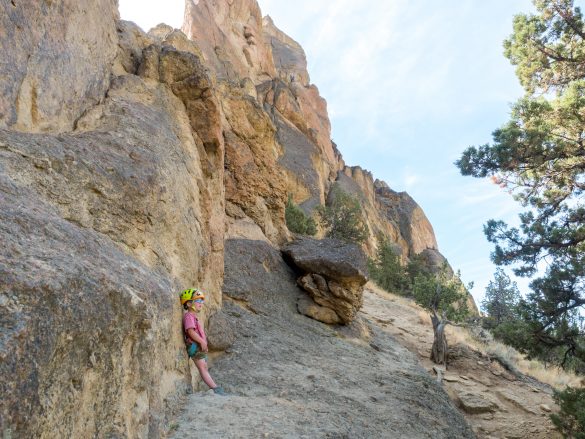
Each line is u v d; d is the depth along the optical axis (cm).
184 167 696
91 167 453
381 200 5909
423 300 1856
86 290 281
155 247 532
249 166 1453
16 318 220
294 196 3675
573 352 1351
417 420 747
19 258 256
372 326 1619
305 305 1204
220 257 868
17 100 423
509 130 1445
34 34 455
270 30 6606
